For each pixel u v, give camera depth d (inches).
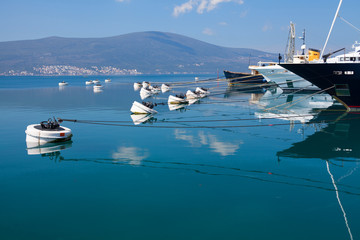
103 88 4015.8
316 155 701.3
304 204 433.7
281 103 1951.3
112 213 405.7
